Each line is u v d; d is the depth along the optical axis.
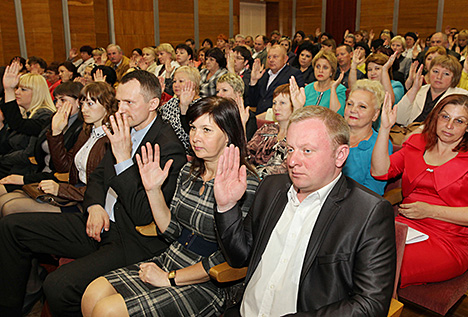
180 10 10.92
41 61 6.59
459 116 1.89
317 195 1.33
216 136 1.68
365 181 2.34
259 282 1.37
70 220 2.20
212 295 1.69
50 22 8.90
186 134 3.15
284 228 1.39
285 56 4.82
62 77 6.11
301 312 1.21
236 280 1.69
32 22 8.97
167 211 1.82
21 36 9.01
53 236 2.13
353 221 1.25
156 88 2.12
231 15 11.88
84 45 9.02
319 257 1.26
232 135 1.71
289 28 13.16
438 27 10.02
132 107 2.08
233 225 1.46
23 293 2.16
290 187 1.46
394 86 4.00
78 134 2.90
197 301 1.65
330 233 1.27
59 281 1.78
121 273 1.73
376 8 11.12
